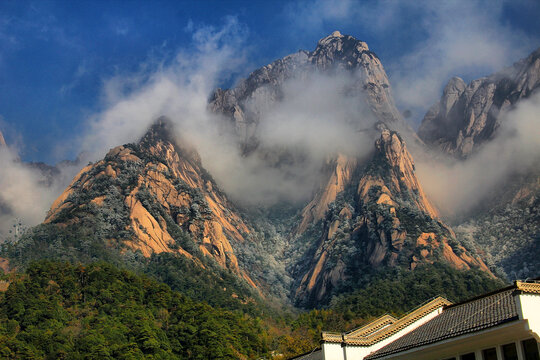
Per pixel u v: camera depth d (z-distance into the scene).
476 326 42.66
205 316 134.75
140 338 115.94
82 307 133.38
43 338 110.50
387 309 178.75
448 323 49.97
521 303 38.66
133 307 135.62
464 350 43.59
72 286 139.75
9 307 123.25
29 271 144.38
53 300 130.75
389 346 53.47
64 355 107.25
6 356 103.25
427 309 56.34
